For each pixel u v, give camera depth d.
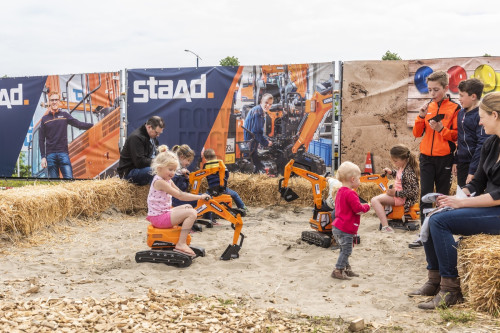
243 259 5.80
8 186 11.15
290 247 6.31
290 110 10.02
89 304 3.98
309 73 9.85
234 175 9.84
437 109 6.35
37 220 6.82
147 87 10.80
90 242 6.63
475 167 5.48
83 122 11.30
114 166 11.17
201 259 5.75
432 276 4.39
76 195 7.82
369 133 9.60
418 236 6.67
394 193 7.30
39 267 5.35
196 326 3.52
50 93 11.46
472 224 4.07
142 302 4.05
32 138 11.67
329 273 5.19
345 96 9.66
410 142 9.41
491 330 3.46
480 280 3.81
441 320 3.71
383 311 4.01
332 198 6.36
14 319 3.53
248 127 10.30
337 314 3.92
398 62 9.40
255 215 8.67
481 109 4.18
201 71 10.48
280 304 4.21
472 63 9.05
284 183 6.92
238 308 4.02
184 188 7.66
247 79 10.22
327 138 9.82
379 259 5.74
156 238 5.57
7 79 11.69
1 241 6.29
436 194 4.29
